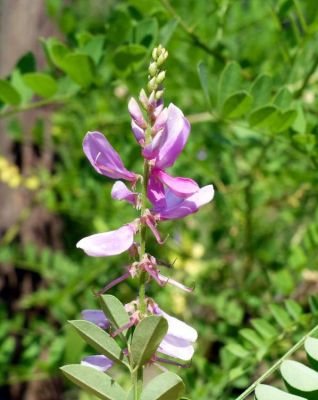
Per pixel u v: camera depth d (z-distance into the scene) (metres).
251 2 0.34
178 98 0.35
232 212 0.36
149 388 0.12
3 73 0.49
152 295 0.35
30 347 0.34
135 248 0.13
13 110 0.25
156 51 0.14
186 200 0.14
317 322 0.22
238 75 0.23
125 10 0.29
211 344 0.34
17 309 0.48
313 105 0.30
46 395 0.48
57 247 0.51
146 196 0.13
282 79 0.29
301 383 0.14
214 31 0.30
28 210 0.45
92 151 0.14
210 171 0.33
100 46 0.25
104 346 0.13
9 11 0.50
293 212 0.37
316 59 0.26
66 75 0.25
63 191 0.40
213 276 0.37
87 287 0.36
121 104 0.38
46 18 0.49
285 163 0.35
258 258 0.35
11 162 0.48
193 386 0.27
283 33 0.29
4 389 0.48
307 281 0.31
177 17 0.27
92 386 0.13
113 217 0.39
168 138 0.13
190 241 0.37
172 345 0.13
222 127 0.34
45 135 0.47
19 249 0.44
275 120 0.23
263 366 0.28
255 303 0.32
